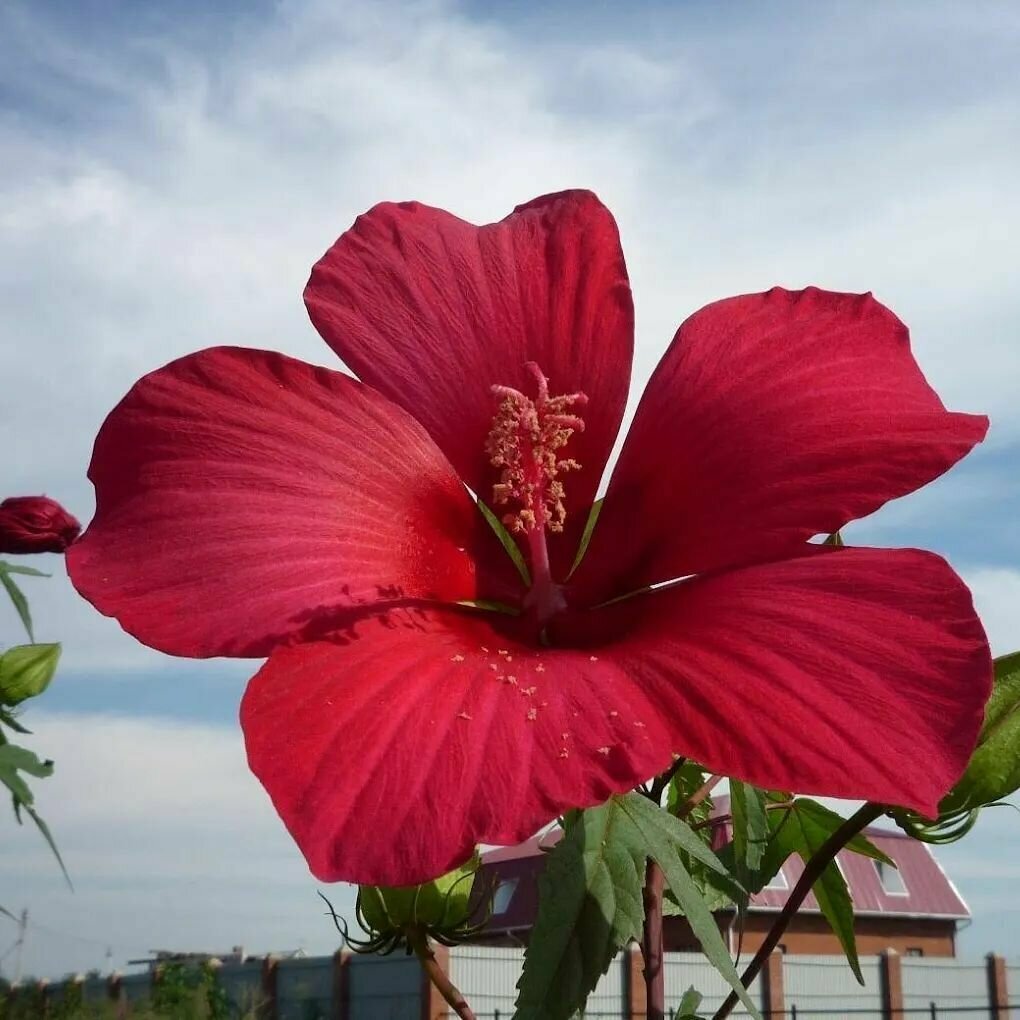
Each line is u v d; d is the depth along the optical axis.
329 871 0.15
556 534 0.27
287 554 0.21
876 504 0.22
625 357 0.27
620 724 0.18
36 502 0.43
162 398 0.21
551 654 0.22
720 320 0.26
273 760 0.17
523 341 0.27
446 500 0.26
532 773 0.17
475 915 0.27
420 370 0.26
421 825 0.16
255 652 0.20
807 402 0.24
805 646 0.19
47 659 0.39
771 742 0.18
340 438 0.23
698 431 0.25
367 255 0.26
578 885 0.19
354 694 0.18
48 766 0.37
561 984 0.18
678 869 0.19
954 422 0.22
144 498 0.21
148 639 0.19
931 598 0.19
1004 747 0.24
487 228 0.27
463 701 0.18
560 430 0.26
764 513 0.23
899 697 0.18
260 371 0.22
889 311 0.25
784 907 0.23
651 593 0.24
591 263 0.27
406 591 0.23
